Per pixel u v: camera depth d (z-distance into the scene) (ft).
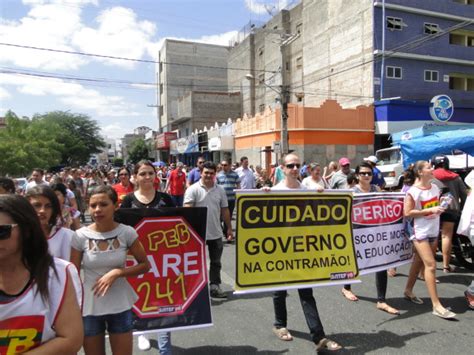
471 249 21.27
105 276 8.92
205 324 12.18
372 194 15.97
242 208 12.94
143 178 13.51
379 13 90.17
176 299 12.10
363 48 93.40
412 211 15.33
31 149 122.93
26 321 5.13
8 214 5.00
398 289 18.38
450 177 20.58
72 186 38.86
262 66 151.94
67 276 5.56
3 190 14.56
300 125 80.12
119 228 9.55
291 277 13.25
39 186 9.77
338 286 19.21
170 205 13.99
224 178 30.68
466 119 95.14
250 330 14.19
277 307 13.51
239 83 169.89
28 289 5.19
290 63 134.00
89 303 9.12
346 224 14.30
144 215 12.14
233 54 177.47
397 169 53.98
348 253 14.19
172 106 206.59
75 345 5.34
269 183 51.24
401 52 90.99
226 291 18.83
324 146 81.66
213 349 12.73
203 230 12.73
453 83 102.83
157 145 191.93
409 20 92.02
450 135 31.48
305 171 48.70
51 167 139.74
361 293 18.03
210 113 160.86
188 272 12.39
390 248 16.25
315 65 114.21
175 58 206.80
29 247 5.21
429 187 15.64
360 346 12.71
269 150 81.61
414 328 14.05
